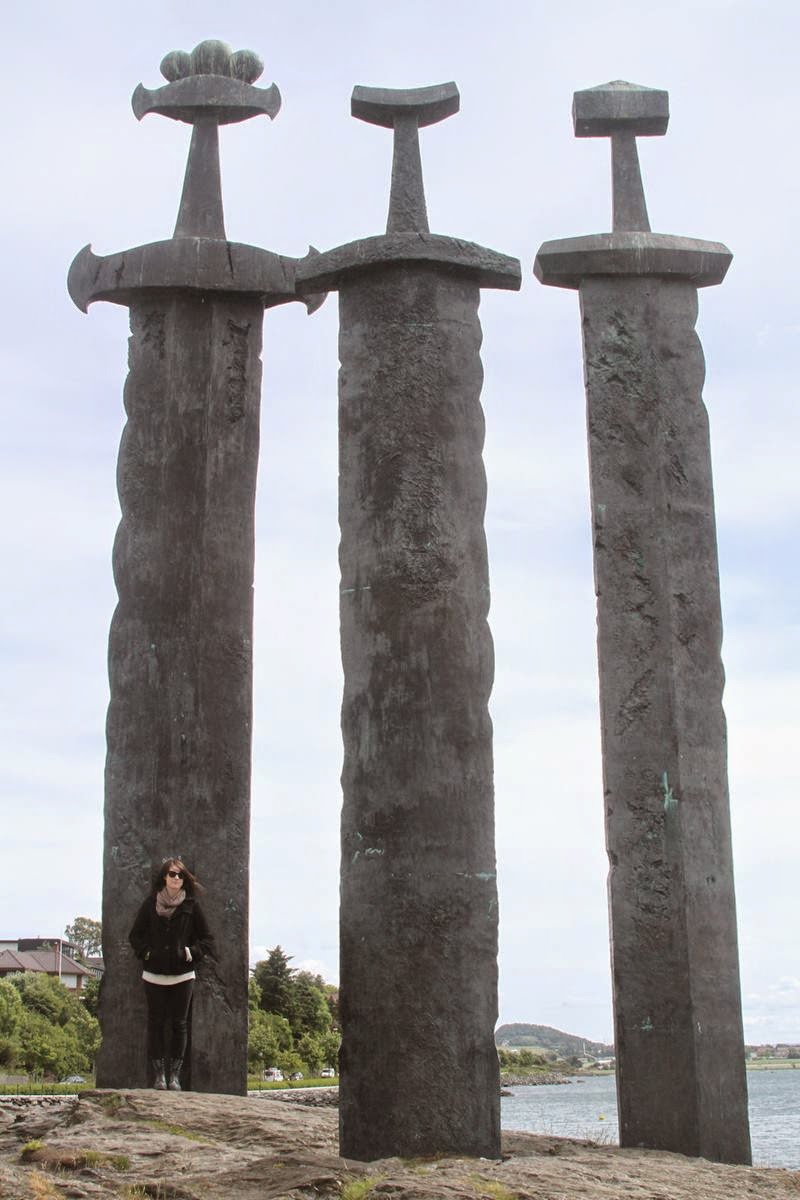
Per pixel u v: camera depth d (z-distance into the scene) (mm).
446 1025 9344
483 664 10133
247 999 11797
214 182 13180
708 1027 10461
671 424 11656
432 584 10125
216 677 12227
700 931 10633
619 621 11211
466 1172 8219
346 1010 9484
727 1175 8727
